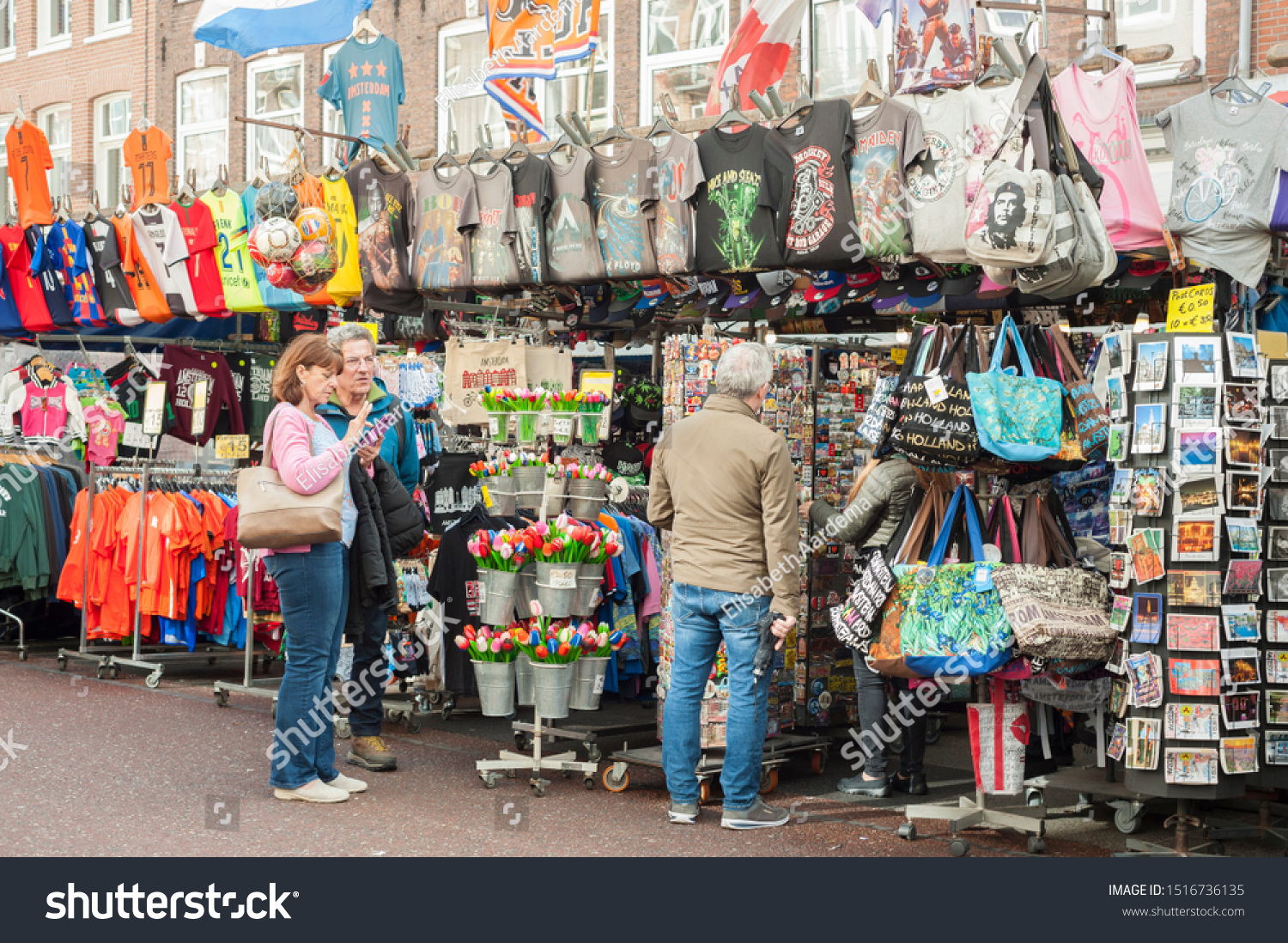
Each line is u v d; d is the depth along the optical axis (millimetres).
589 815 5184
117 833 4605
